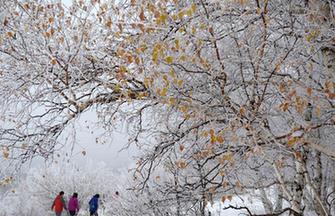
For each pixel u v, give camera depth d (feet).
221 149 17.30
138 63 15.05
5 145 17.48
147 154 20.76
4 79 16.93
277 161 18.78
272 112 16.63
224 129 15.01
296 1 16.94
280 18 15.97
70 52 16.15
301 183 18.48
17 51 16.87
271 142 16.15
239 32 15.69
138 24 15.16
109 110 17.60
